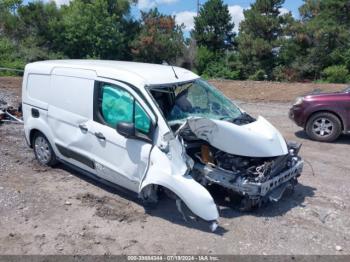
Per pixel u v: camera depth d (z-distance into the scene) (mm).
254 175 5352
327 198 6320
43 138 7047
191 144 5488
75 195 6066
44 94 6809
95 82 5965
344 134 10797
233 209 5715
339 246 4910
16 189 6199
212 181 5312
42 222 5238
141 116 5438
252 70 40469
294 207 5934
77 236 4930
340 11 35906
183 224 5281
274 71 38688
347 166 8016
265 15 40781
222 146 5297
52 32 41781
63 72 6465
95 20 42156
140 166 5398
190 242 4875
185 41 47562
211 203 5016
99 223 5258
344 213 5809
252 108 15062
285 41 39094
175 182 5051
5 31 41562
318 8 39688
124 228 5152
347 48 35062
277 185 5602
